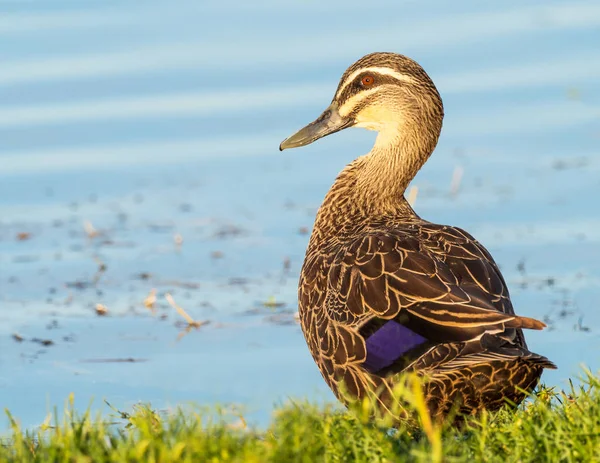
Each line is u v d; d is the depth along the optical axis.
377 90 13.16
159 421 9.89
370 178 12.92
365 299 10.44
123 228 19.44
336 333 10.63
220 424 9.59
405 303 10.15
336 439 9.17
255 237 18.97
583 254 17.52
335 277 10.95
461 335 9.68
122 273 17.56
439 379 9.80
